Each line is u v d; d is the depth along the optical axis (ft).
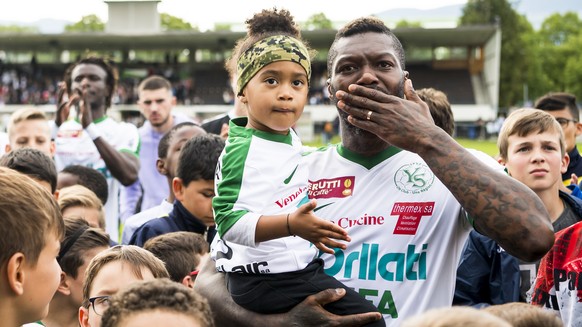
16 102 151.43
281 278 8.43
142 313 6.45
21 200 6.93
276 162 8.48
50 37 159.74
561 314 10.18
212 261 9.75
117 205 25.86
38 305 7.10
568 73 233.55
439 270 9.32
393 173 9.70
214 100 158.81
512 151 13.52
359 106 8.54
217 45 165.89
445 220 9.44
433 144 8.21
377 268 9.43
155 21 159.74
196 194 14.90
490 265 12.90
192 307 6.59
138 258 10.45
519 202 7.82
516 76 196.65
